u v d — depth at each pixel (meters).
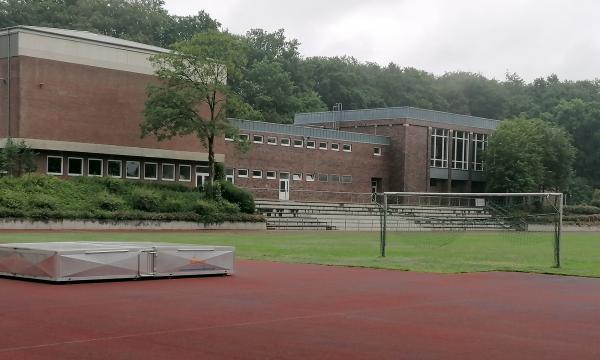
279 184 71.00
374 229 60.72
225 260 18.41
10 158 47.31
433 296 14.84
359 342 9.37
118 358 8.03
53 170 51.22
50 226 42.66
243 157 67.69
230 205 52.97
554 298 14.97
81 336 9.35
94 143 52.69
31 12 105.19
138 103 55.19
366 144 79.38
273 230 53.84
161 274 17.16
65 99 51.06
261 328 10.28
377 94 140.75
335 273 19.66
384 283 17.33
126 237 35.00
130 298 13.38
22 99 48.81
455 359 8.41
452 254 29.48
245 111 53.94
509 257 28.62
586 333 10.41
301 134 72.88
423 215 41.84
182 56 51.53
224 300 13.37
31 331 9.66
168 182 57.44
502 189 84.38
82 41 51.97
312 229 57.62
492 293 15.69
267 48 130.88
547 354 8.80
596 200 92.75
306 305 12.91
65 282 15.64
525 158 83.50
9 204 42.31
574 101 122.50
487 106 154.38
